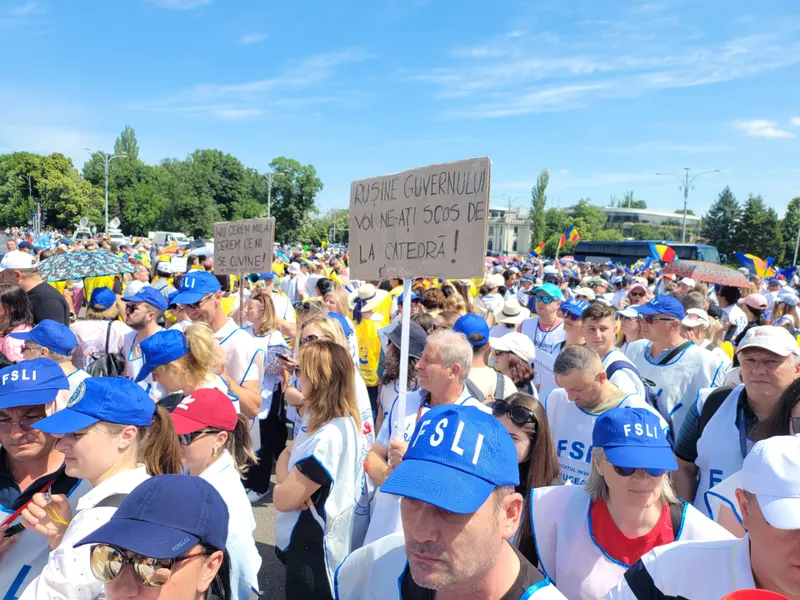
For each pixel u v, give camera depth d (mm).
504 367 4160
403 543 1859
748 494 1569
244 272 5871
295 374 4152
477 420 1455
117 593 1491
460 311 6598
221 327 4520
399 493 1341
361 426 2912
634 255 42406
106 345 5133
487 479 1369
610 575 2104
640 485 2002
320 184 80375
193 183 79000
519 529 2443
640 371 4406
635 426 2051
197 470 2604
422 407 3326
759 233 65375
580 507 2238
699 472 3061
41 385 2457
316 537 2750
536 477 2672
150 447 2211
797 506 1432
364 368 6254
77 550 1817
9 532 2281
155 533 1484
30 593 1823
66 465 2084
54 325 3584
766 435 2705
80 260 7309
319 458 2670
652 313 4234
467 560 1372
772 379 2697
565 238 24234
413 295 6812
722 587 1673
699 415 3041
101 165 92000
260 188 83938
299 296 13344
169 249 15234
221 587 1879
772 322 7340
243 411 4180
